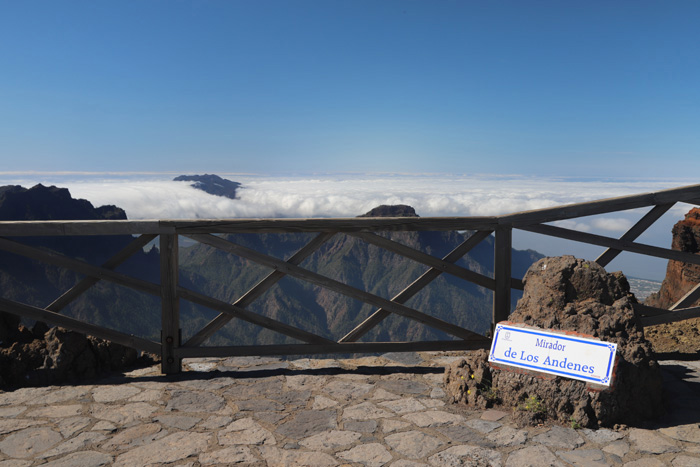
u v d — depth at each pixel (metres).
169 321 4.36
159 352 4.41
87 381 4.18
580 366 3.39
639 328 3.62
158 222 4.23
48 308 4.18
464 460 2.85
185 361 4.73
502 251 4.57
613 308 3.67
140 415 3.50
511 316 4.04
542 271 3.98
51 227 4.08
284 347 4.53
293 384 4.13
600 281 3.80
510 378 3.59
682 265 19.84
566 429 3.24
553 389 3.40
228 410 3.59
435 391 3.96
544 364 3.50
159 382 4.18
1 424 3.34
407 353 5.02
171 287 4.33
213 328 4.44
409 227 4.47
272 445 3.05
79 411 3.56
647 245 4.57
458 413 3.52
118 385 4.09
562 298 3.78
